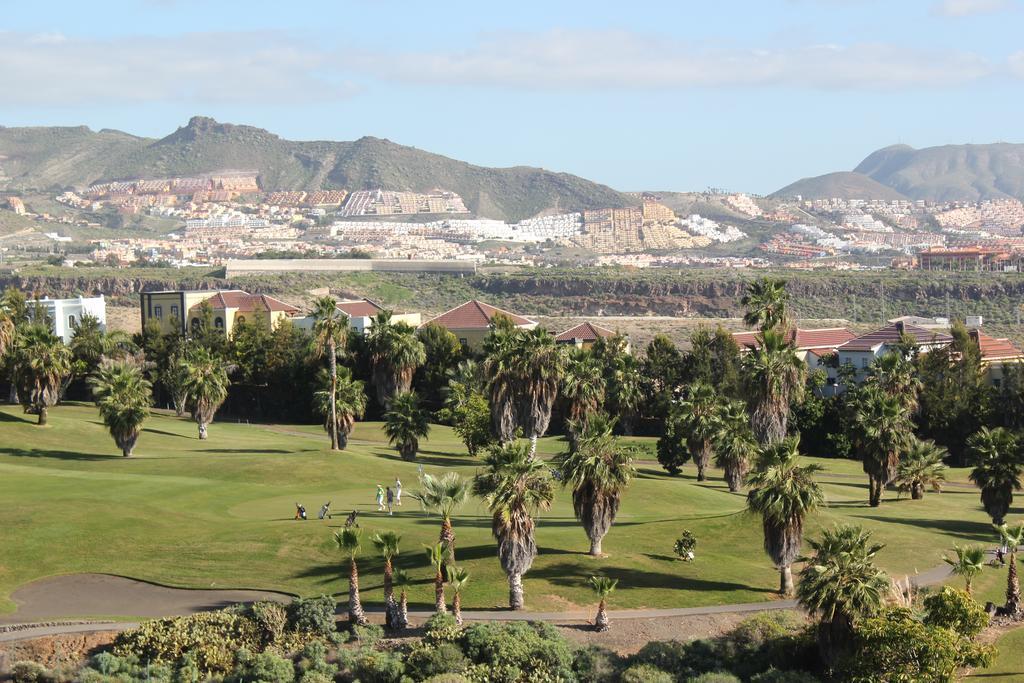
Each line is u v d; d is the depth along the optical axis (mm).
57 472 98312
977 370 145625
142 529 78438
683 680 56719
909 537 81938
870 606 56625
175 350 165500
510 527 65562
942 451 105438
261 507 87938
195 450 119562
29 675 58094
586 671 57938
